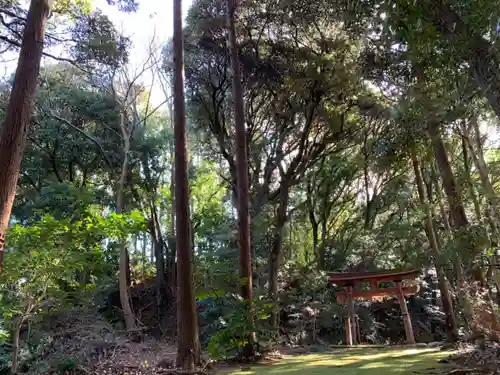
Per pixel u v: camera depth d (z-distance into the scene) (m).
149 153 15.72
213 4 11.20
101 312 14.23
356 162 13.36
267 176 12.52
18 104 4.79
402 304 10.19
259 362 7.36
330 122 11.54
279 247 11.49
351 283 10.81
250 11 10.69
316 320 12.28
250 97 12.08
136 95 15.52
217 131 12.30
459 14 2.97
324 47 10.08
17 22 6.46
